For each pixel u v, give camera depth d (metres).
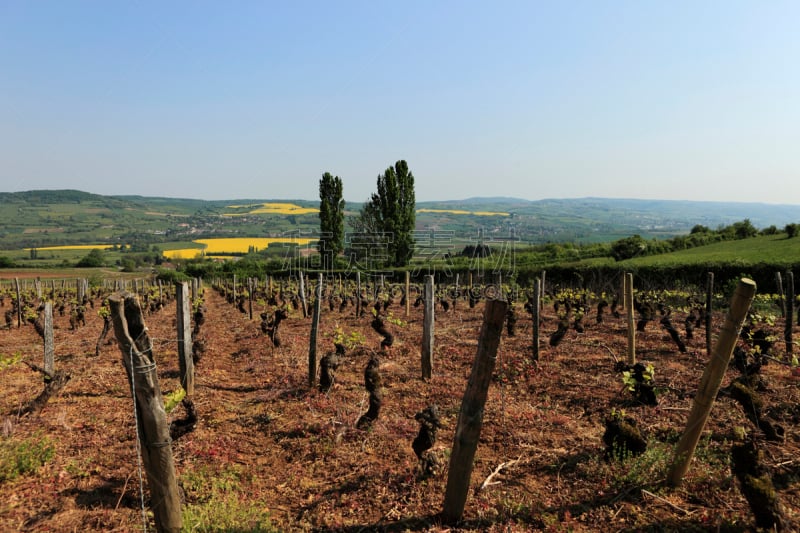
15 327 18.12
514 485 4.95
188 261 57.50
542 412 7.11
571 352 10.83
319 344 12.91
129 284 38.56
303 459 5.84
